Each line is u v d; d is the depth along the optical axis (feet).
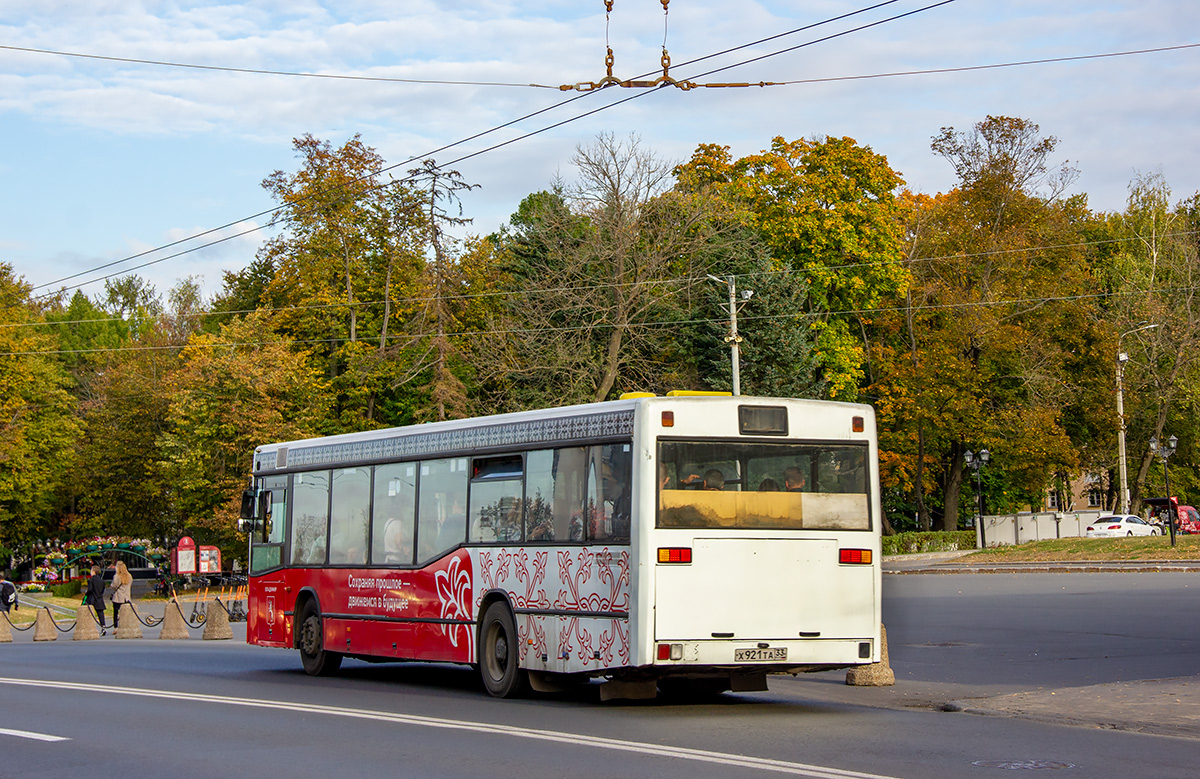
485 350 177.68
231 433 194.49
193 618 118.01
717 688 49.06
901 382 192.95
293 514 63.77
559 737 35.68
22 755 34.17
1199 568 122.93
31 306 260.83
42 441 237.45
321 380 205.67
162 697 48.47
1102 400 198.80
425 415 181.98
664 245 165.58
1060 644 65.57
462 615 50.85
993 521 217.15
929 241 201.46
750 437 42.80
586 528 44.29
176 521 228.22
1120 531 189.67
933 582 126.62
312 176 197.26
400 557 55.11
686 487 41.91
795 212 182.19
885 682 52.16
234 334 198.29
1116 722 38.58
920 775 28.86
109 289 405.18
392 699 48.01
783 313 168.76
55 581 247.91
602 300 162.20
